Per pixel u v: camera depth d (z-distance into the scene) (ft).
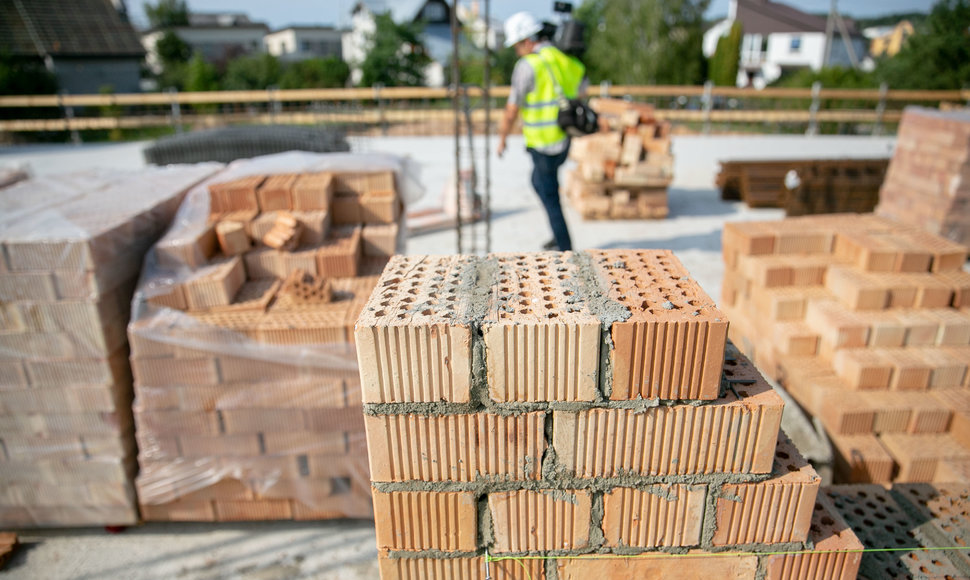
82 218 10.38
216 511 10.65
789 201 26.12
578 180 26.17
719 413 5.59
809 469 6.00
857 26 164.86
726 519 6.01
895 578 6.55
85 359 9.62
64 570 9.81
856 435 10.44
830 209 26.08
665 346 5.35
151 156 27.25
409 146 45.42
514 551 6.21
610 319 5.32
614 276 6.46
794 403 10.51
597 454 5.77
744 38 149.59
